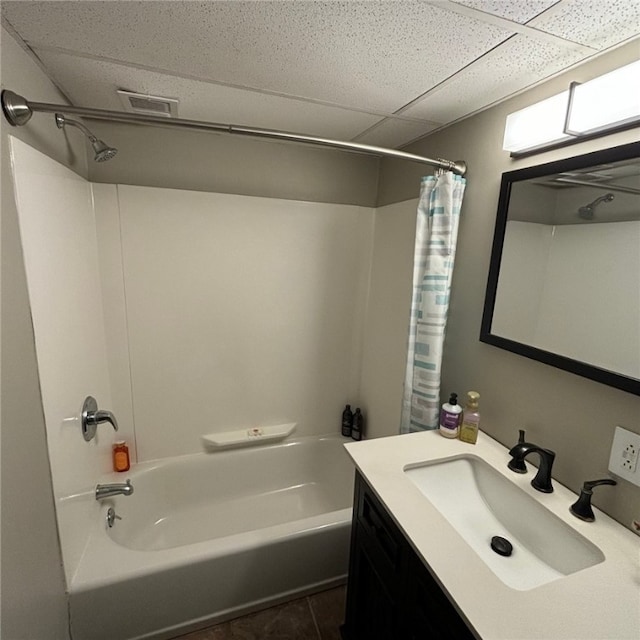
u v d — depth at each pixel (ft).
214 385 6.84
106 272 5.77
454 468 4.17
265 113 5.04
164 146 5.82
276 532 5.04
